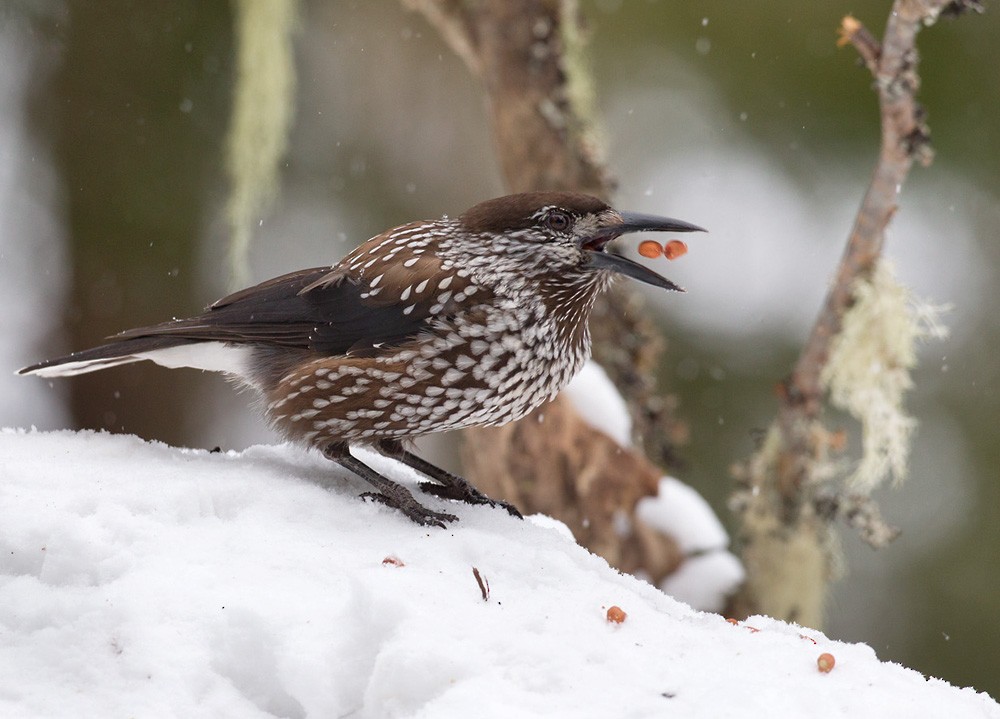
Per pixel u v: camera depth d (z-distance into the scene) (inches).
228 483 273.7
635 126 663.1
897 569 652.1
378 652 221.5
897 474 398.0
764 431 429.7
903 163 358.9
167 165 668.1
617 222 320.2
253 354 324.5
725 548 431.2
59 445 294.2
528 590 245.9
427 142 721.6
